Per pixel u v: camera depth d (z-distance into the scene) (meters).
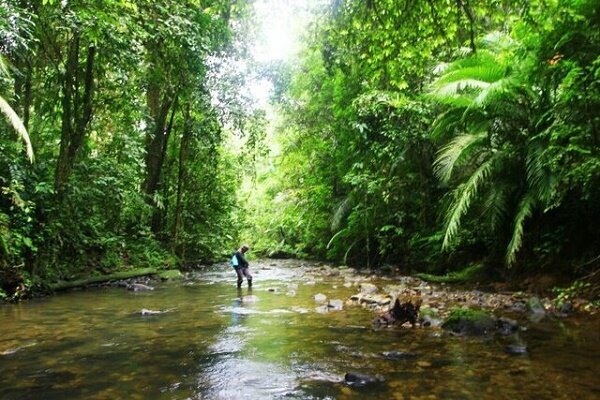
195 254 19.81
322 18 7.80
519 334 5.25
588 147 6.83
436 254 12.06
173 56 10.91
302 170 21.09
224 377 3.97
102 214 13.27
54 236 10.41
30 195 9.82
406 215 13.80
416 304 6.21
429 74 12.83
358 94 14.56
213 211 20.50
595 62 6.25
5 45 8.25
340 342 5.12
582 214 8.45
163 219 17.91
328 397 3.43
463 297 8.26
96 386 3.78
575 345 4.67
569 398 3.26
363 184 14.40
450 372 3.92
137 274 12.80
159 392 3.62
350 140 15.95
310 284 11.41
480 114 9.54
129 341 5.36
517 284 9.10
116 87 11.70
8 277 8.90
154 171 16.73
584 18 6.64
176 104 16.08
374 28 6.90
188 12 9.77
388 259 15.12
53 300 8.98
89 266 11.89
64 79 10.95
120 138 13.09
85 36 8.54
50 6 8.69
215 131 15.94
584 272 7.98
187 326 6.21
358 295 8.41
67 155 10.75
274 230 27.14
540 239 9.15
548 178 7.85
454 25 6.54
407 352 4.57
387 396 3.41
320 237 20.67
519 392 3.40
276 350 4.85
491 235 10.15
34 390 3.69
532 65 8.12
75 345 5.19
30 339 5.50
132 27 7.73
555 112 7.66
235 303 8.33
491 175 9.50
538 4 6.40
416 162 13.43
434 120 11.85
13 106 10.80
